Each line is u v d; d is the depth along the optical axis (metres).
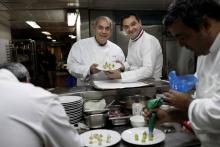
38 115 0.84
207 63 0.96
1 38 5.63
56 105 0.90
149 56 2.05
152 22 4.73
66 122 0.93
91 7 4.27
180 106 0.97
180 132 1.34
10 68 0.95
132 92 1.77
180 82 1.24
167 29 0.85
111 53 2.58
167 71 4.64
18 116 0.82
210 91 0.91
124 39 4.62
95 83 1.91
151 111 1.22
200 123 0.84
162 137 1.25
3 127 0.81
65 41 8.94
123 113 1.58
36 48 6.60
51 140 0.88
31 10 4.30
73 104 1.46
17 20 5.58
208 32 0.80
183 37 0.82
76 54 2.56
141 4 4.05
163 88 1.80
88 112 1.48
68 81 3.65
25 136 0.82
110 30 2.47
